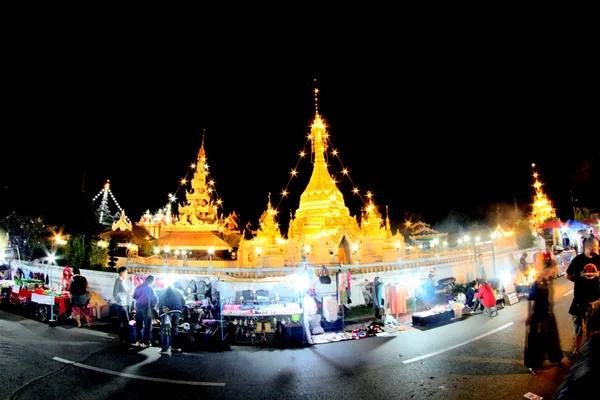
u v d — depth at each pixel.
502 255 25.41
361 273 18.17
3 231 24.19
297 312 11.94
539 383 7.91
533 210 45.50
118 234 42.03
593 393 1.38
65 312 13.84
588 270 8.48
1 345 10.80
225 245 37.84
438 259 22.20
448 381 8.21
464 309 15.80
